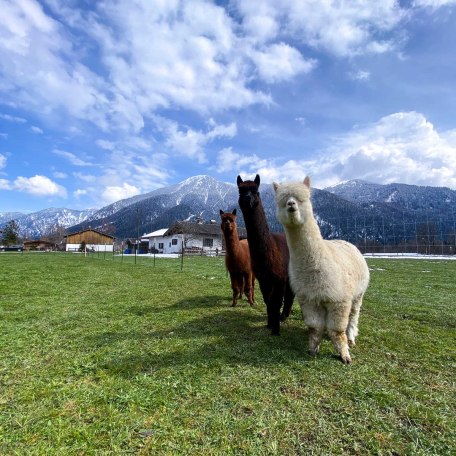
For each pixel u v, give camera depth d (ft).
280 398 8.87
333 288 11.21
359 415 8.06
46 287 31.12
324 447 6.87
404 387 9.59
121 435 7.16
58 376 10.44
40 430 7.40
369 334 15.14
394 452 6.75
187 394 9.11
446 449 6.83
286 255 15.62
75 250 212.02
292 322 17.37
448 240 127.24
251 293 22.50
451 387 9.69
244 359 11.76
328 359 11.73
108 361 11.71
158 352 12.60
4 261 76.07
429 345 13.51
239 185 15.28
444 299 24.49
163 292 28.07
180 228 167.12
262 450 6.73
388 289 29.84
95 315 19.22
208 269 53.78
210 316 18.89
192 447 6.81
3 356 12.26
